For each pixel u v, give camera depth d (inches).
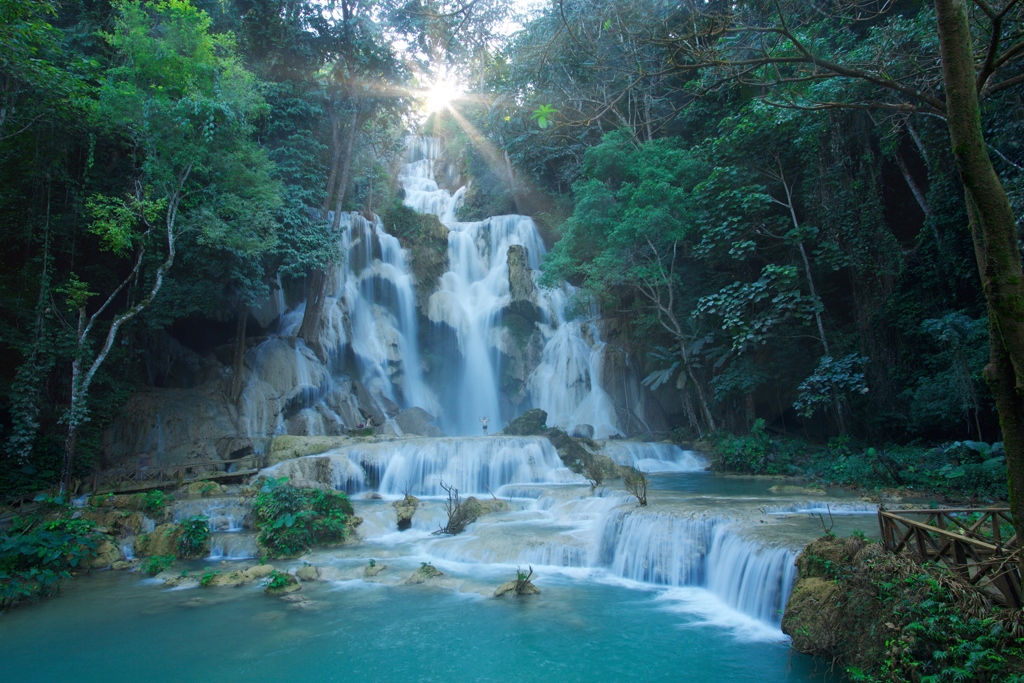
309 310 997.2
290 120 1004.6
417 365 1143.6
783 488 616.1
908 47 553.6
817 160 880.3
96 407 762.8
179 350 967.6
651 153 975.0
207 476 687.7
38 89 627.2
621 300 1125.1
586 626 354.0
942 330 690.8
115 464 740.7
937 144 748.0
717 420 975.0
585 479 726.5
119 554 509.0
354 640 341.1
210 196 772.0
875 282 841.5
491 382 1139.3
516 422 876.0
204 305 842.2
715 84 310.5
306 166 1007.0
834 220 856.9
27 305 717.9
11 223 723.4
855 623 279.1
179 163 690.8
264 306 1015.0
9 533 478.6
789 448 831.1
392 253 1173.1
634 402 1081.4
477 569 468.1
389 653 324.2
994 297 188.1
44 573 427.8
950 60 192.1
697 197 900.0
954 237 729.6
